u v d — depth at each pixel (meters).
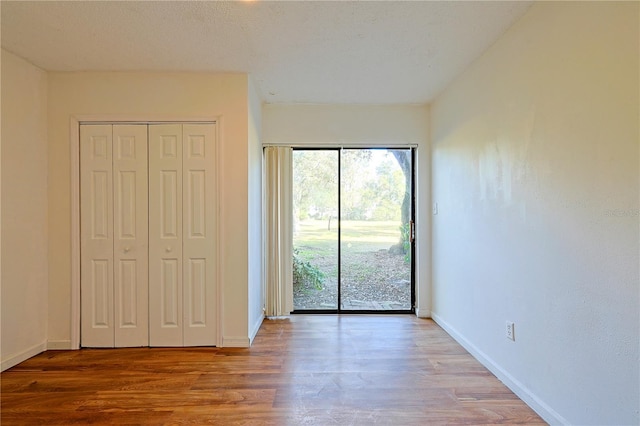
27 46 2.48
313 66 2.84
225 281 2.97
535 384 1.99
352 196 4.03
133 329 2.96
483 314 2.60
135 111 2.95
